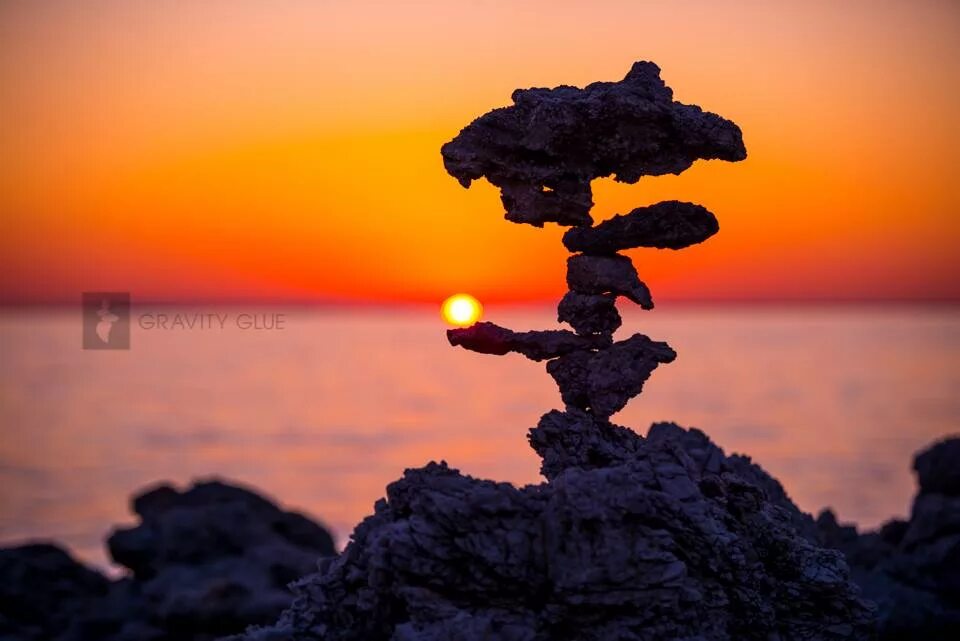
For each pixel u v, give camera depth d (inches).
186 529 927.0
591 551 421.4
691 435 605.0
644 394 4453.7
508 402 4571.9
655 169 463.8
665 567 422.6
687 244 466.3
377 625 450.3
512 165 463.5
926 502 775.7
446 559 432.1
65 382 5580.7
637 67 470.3
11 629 828.0
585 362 476.4
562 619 422.6
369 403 4547.2
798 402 4151.1
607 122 454.0
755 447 2952.8
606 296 475.8
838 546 748.6
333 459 2957.7
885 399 4222.4
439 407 4352.9
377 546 442.6
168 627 820.6
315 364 7106.3
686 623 433.7
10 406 4407.0
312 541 1008.2
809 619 475.2
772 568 479.2
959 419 3538.4
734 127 457.4
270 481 2593.5
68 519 2106.3
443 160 468.4
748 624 456.4
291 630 472.4
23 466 2847.0
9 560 882.1
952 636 663.8
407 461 2861.7
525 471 2578.7
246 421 3912.4
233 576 888.3
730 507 481.7
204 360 7431.1
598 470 438.0
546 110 451.5
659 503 440.8
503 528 430.9
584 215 468.4
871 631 480.7
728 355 7244.1
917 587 712.4
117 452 3139.8
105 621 837.2
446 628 417.4
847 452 2819.9
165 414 4146.2
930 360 6550.2
